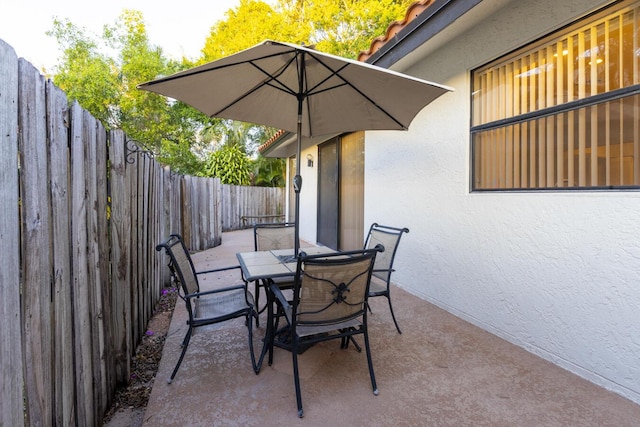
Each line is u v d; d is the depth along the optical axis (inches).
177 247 95.9
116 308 83.0
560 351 88.2
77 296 61.0
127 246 89.4
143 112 425.7
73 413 59.1
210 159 498.0
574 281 84.7
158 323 126.1
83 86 384.2
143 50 434.6
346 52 450.6
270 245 139.0
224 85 100.7
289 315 78.9
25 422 46.0
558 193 89.0
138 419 73.5
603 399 74.2
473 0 96.0
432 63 135.3
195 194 268.8
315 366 88.9
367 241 131.0
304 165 310.0
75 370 60.3
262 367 88.3
